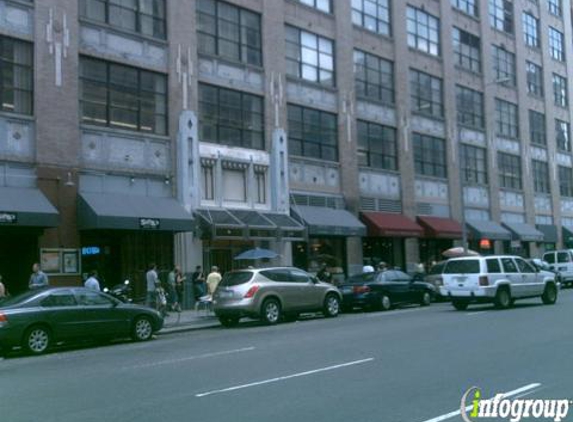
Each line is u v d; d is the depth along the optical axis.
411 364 10.74
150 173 23.73
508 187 43.50
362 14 33.91
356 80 32.97
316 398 8.38
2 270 20.38
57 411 8.20
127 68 23.58
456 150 38.91
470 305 24.25
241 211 26.33
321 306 21.22
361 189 32.34
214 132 26.27
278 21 29.20
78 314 15.33
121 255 22.86
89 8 22.67
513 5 46.34
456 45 40.44
